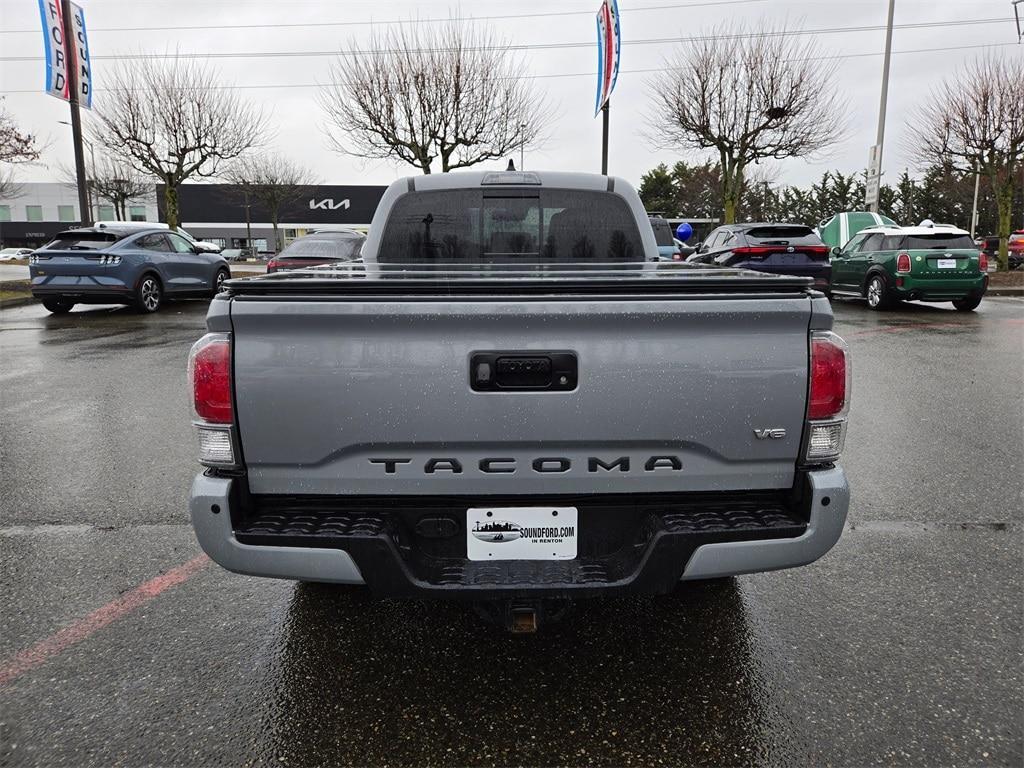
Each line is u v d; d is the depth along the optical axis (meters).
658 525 2.10
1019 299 15.39
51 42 16.16
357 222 64.06
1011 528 3.66
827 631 2.72
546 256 3.97
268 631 2.75
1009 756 2.05
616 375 2.04
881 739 2.13
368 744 2.12
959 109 22.31
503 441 2.06
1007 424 5.62
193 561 3.36
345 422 2.04
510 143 22.08
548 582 2.08
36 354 8.83
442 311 1.98
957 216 52.12
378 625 2.80
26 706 2.29
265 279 2.17
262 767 2.02
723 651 2.60
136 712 2.26
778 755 2.07
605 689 2.38
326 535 2.04
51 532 3.68
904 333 10.16
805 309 2.04
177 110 25.52
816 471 2.12
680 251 14.84
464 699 2.34
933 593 3.01
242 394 2.04
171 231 13.90
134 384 7.20
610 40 18.00
